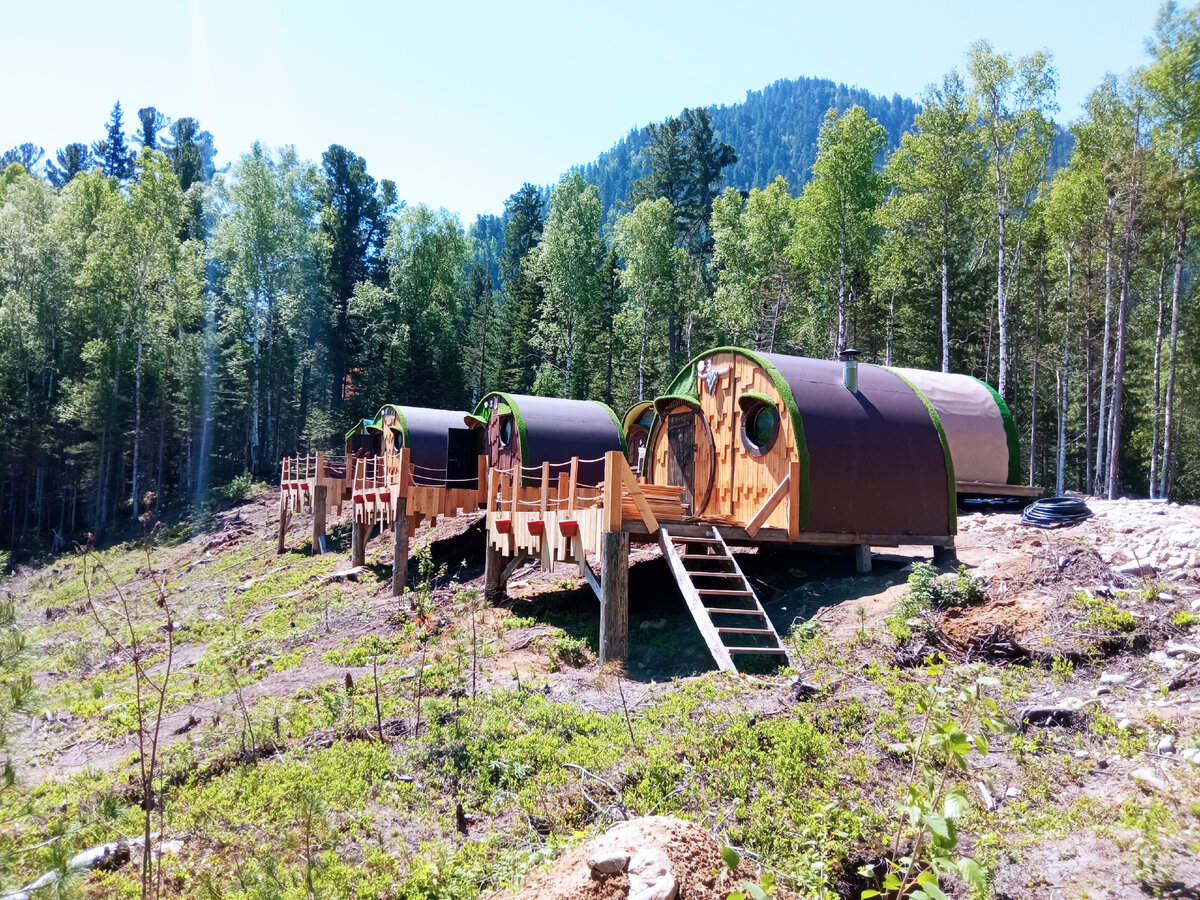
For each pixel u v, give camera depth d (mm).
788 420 13094
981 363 39344
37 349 44844
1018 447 18328
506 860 6363
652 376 46281
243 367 46531
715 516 13539
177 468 46438
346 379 58969
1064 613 9352
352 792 7734
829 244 34531
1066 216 32531
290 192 50312
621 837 5168
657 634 12656
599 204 48688
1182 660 8195
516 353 49812
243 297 47938
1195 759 6453
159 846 6473
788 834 6289
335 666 12867
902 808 4070
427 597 14820
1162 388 34219
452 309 57656
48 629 14414
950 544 13297
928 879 3736
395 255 55500
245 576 25672
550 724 8906
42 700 5238
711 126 67875
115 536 38656
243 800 7809
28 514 43656
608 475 11516
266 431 48500
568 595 15750
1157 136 27641
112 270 43281
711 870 4914
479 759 8164
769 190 42062
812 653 9969
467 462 25141
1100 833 5871
